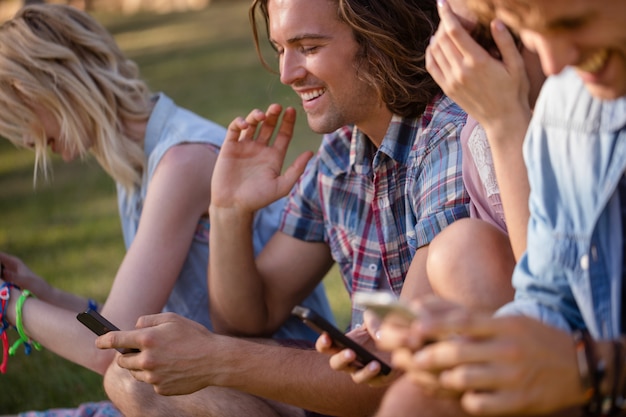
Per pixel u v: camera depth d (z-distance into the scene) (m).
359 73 2.67
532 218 1.91
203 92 10.71
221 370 2.45
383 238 2.77
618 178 1.76
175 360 2.46
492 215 2.31
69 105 3.21
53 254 6.30
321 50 2.67
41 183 8.41
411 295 2.41
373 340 2.32
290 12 2.67
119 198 3.46
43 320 3.05
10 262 3.39
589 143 1.80
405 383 1.72
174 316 2.54
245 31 15.18
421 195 2.57
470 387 1.56
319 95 2.74
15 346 3.11
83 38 3.23
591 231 1.78
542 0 1.56
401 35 2.64
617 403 1.62
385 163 2.72
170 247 3.13
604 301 1.77
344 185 2.93
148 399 2.68
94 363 2.99
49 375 4.33
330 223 3.00
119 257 6.11
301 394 2.42
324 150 2.99
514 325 1.59
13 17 3.25
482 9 1.77
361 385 2.37
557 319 1.82
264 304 3.07
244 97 10.16
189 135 3.23
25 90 3.17
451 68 2.04
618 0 1.55
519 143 2.02
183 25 16.98
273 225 3.39
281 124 2.93
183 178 3.16
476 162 2.33
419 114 2.68
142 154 3.29
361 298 1.62
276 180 2.90
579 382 1.60
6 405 4.04
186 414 2.66
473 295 1.95
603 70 1.66
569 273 1.81
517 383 1.56
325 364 2.40
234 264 2.96
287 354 2.45
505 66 2.01
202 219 3.25
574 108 1.84
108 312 3.06
